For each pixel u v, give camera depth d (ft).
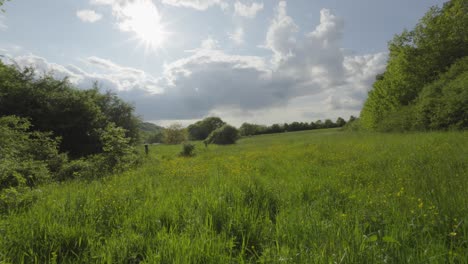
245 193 12.78
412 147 28.37
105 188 17.03
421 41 85.35
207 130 270.87
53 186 21.25
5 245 7.76
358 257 6.12
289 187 14.87
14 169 21.57
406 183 13.85
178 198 12.80
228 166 27.78
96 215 10.77
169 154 69.97
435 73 82.58
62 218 10.12
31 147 31.09
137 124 75.20
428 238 7.30
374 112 105.91
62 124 47.42
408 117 64.08
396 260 6.17
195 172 24.30
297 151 40.57
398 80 92.79
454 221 7.84
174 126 186.50
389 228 7.78
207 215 9.63
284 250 6.82
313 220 8.78
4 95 44.80
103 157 33.01
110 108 70.74
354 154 29.25
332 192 13.33
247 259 7.34
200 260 6.89
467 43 77.00
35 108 47.11
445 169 15.97
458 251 6.25
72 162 30.76
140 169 31.76
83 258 7.40
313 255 6.43
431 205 9.38
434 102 54.13
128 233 8.52
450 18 79.20
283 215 9.83
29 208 12.30
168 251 7.18
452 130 45.32
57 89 53.11
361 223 8.65
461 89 47.98
